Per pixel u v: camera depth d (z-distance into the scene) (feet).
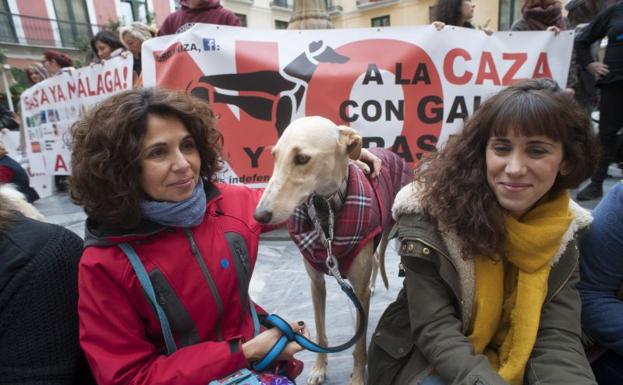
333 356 6.28
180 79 9.94
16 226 3.02
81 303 2.99
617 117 10.95
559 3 10.54
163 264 3.21
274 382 3.22
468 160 3.36
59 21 52.54
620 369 3.84
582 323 3.90
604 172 11.55
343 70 9.94
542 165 3.04
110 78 12.85
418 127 10.17
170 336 3.22
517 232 3.25
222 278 3.48
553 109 2.93
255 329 3.83
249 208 4.24
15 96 41.73
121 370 2.94
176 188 3.22
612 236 3.60
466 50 9.77
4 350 2.83
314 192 4.66
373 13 63.82
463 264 3.42
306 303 7.73
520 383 3.36
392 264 9.50
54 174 16.87
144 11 59.31
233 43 9.84
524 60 9.82
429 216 3.52
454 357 3.18
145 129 3.05
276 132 10.27
